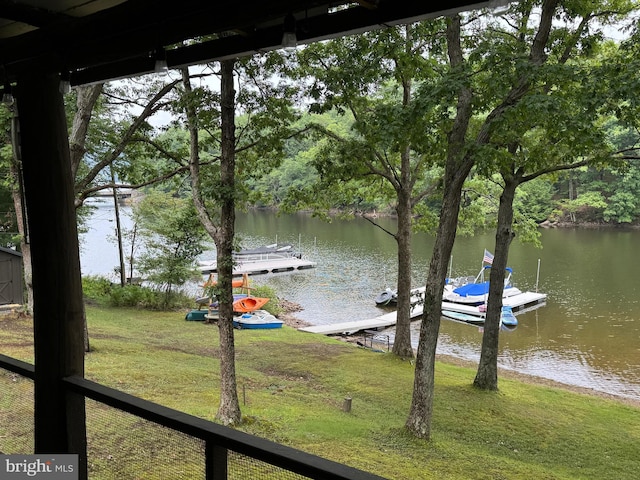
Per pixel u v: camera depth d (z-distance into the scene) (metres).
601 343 19.06
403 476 7.39
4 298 15.55
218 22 2.26
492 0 1.70
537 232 16.19
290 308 25.08
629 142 36.22
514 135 9.45
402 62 11.23
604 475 8.71
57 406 2.90
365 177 15.87
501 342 19.48
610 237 41.56
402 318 15.59
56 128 3.11
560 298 25.27
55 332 3.02
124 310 21.34
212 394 10.28
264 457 1.79
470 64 8.92
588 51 10.38
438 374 14.45
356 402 11.48
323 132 13.29
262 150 10.15
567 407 12.20
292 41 2.12
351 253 39.66
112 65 3.10
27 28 3.06
